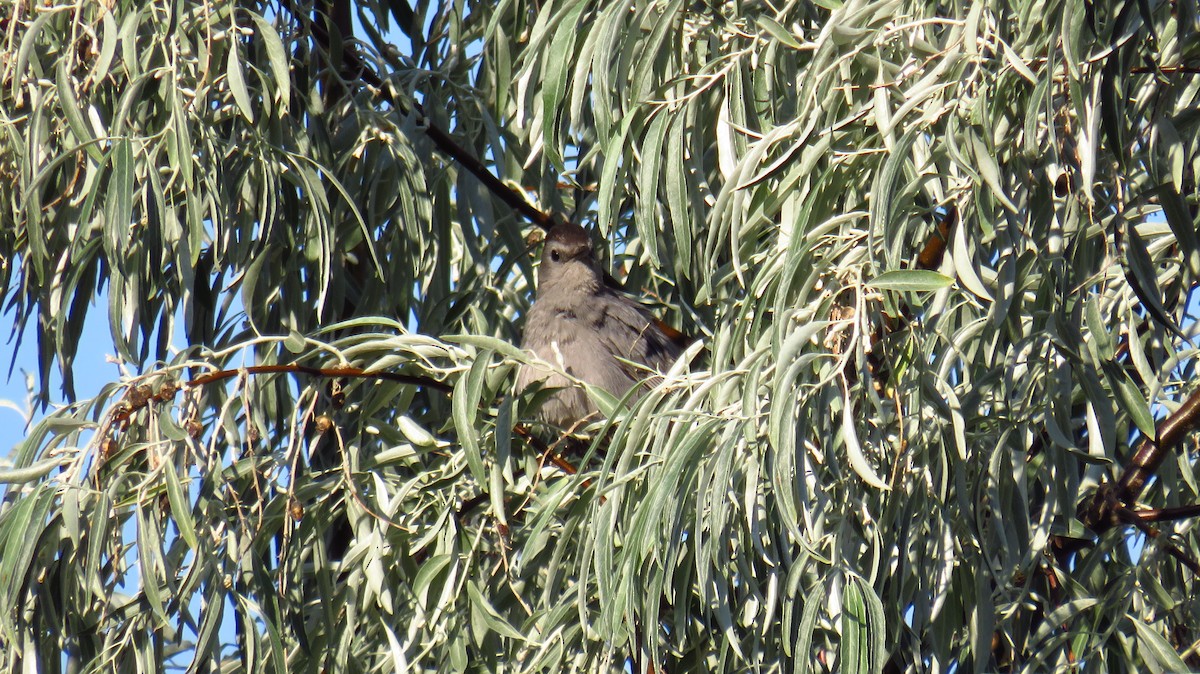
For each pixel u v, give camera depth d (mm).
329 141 8164
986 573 6098
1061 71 5316
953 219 6012
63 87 6461
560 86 5676
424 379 6680
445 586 6555
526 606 6586
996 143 5621
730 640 5203
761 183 5918
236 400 7266
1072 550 7992
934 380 5816
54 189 7414
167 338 7441
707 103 6566
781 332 5082
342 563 6719
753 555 5855
